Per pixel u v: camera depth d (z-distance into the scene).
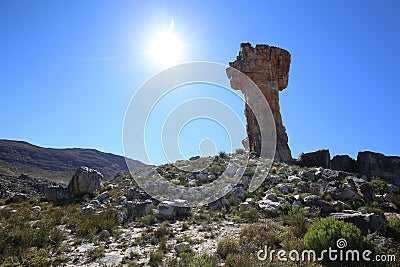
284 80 36.88
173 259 10.05
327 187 19.86
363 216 13.95
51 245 12.24
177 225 15.06
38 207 19.14
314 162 28.83
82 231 13.77
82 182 22.56
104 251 11.61
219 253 10.91
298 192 19.98
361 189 19.64
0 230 13.41
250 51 35.69
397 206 18.70
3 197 25.62
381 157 26.16
